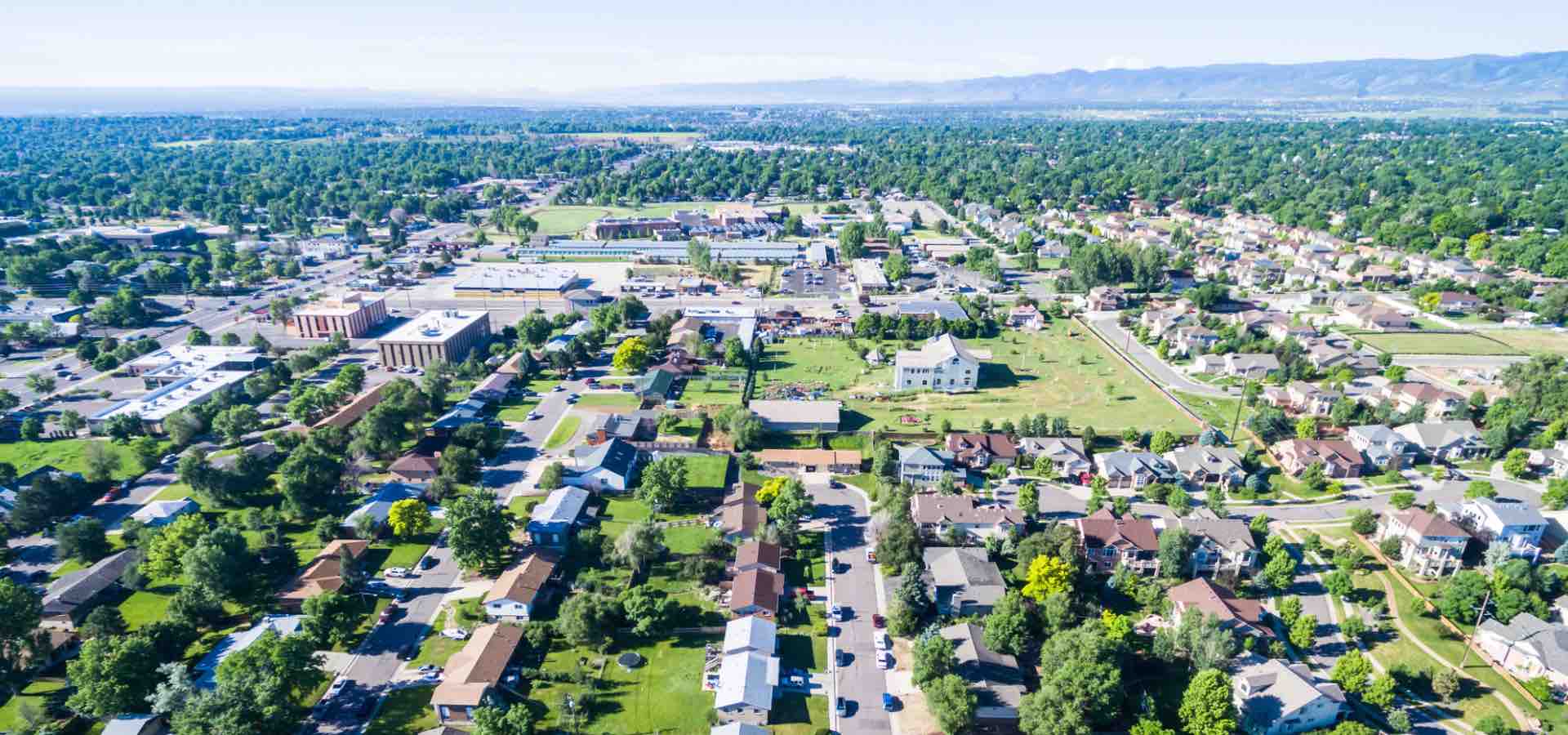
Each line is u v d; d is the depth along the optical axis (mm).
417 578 124812
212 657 103625
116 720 92312
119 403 191375
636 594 112125
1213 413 185250
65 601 111625
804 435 174000
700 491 148625
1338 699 95375
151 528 128375
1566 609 108375
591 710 98500
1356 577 124000
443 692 97062
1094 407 189875
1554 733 94062
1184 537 122625
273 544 132000
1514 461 151125
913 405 192250
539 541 133875
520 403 194750
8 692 99812
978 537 133000
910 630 111500
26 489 137500
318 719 96625
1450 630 112000
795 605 117062
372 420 162500
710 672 105062
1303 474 151875
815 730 96062
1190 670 103875
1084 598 118375
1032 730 93125
